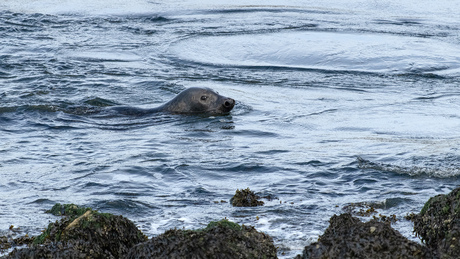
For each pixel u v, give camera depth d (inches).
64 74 2628.0
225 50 3166.8
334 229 919.0
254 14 4180.6
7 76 2564.0
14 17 4030.5
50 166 1467.8
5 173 1406.3
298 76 2674.7
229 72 2753.4
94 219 888.3
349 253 797.2
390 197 1226.6
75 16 4138.8
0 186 1309.1
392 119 1968.5
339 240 813.2
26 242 987.9
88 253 855.7
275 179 1357.0
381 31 3560.5
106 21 3996.1
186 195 1253.7
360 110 2103.8
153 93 2379.4
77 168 1444.4
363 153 1557.6
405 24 3826.3
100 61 2935.5
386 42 3260.3
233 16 4119.1
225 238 823.7
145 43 3363.7
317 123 1931.6
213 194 1262.3
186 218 1114.7
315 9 4365.2
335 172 1400.1
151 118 2027.6
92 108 2135.8
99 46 3282.5
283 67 2839.6
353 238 807.7
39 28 3737.7
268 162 1480.1
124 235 899.4
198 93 2103.8
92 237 872.9
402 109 2112.5
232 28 3700.8
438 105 2171.5
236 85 2511.1
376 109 2114.9
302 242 1005.8
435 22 3900.1
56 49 3179.1
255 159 1510.8
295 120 1974.7
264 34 3494.1
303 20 3929.6
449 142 1658.5
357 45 3191.4
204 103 2090.3
